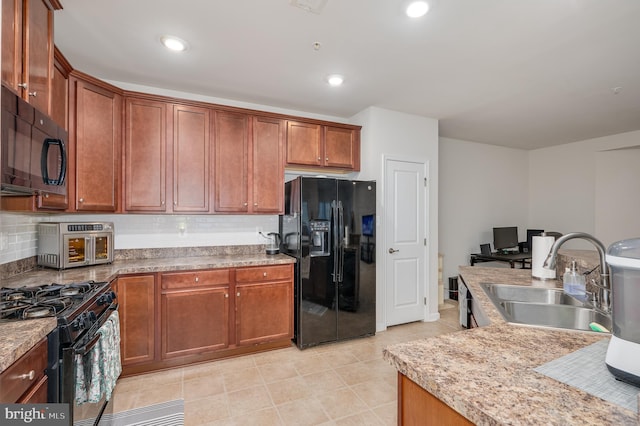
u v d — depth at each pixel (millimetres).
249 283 2936
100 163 2551
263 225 3564
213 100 3312
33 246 2430
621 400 698
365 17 1983
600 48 2354
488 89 3119
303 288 3064
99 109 2545
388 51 2395
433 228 3990
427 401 846
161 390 2375
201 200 3006
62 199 2225
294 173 3758
